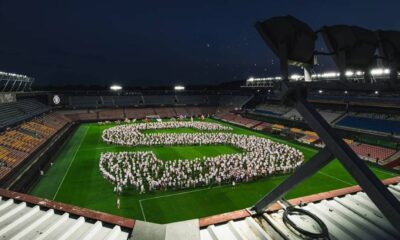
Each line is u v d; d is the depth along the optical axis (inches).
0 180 1135.6
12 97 2279.8
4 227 327.3
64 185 1190.9
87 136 2345.0
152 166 1438.2
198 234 324.8
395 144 1678.2
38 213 367.2
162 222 877.2
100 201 1031.0
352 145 1843.0
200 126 2790.4
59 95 3314.5
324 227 333.1
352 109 2347.4
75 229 336.5
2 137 1617.9
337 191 452.1
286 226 343.3
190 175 1312.7
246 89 4458.7
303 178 274.7
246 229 343.3
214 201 1034.7
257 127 2834.6
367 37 249.6
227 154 1695.4
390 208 175.9
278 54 228.7
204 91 4660.4
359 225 356.8
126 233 333.7
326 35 241.3
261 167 1369.3
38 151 1643.7
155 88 5162.4
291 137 2282.2
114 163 1515.7
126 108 3769.7
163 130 2733.8
